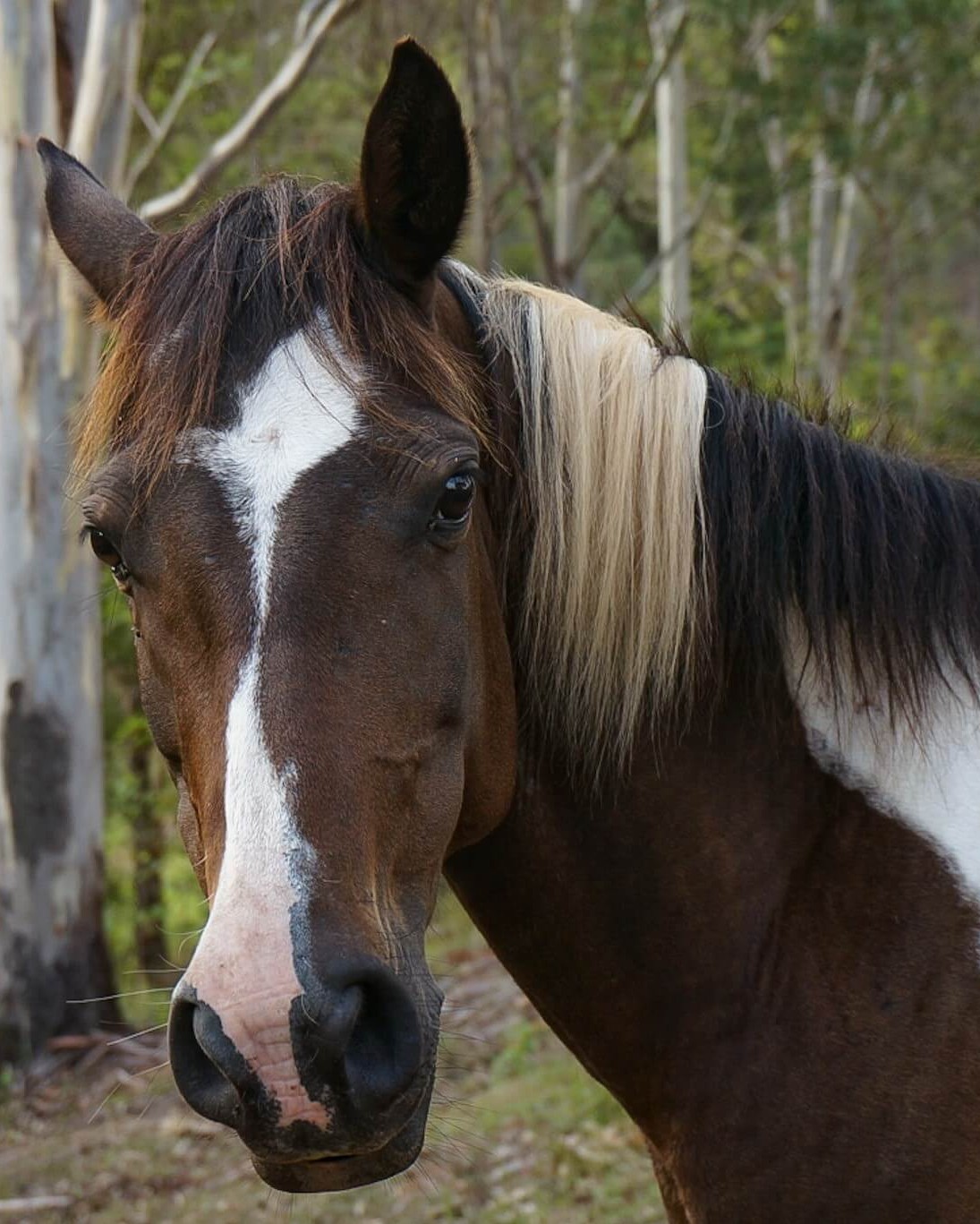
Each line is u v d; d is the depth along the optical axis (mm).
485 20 15422
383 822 1800
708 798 2197
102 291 2199
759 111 14570
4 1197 5691
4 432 7570
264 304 1884
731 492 2213
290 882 1672
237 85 14188
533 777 2227
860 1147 2039
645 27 14453
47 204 2357
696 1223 2148
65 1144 6254
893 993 2066
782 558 2215
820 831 2176
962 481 2312
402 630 1820
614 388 2154
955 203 17281
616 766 2182
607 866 2209
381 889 1793
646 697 2186
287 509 1782
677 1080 2174
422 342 1938
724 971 2156
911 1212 2021
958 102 16078
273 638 1753
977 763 2156
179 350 1872
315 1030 1630
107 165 7363
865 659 2180
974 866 2105
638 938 2199
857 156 15039
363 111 14703
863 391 17828
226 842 1706
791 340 17781
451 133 1949
